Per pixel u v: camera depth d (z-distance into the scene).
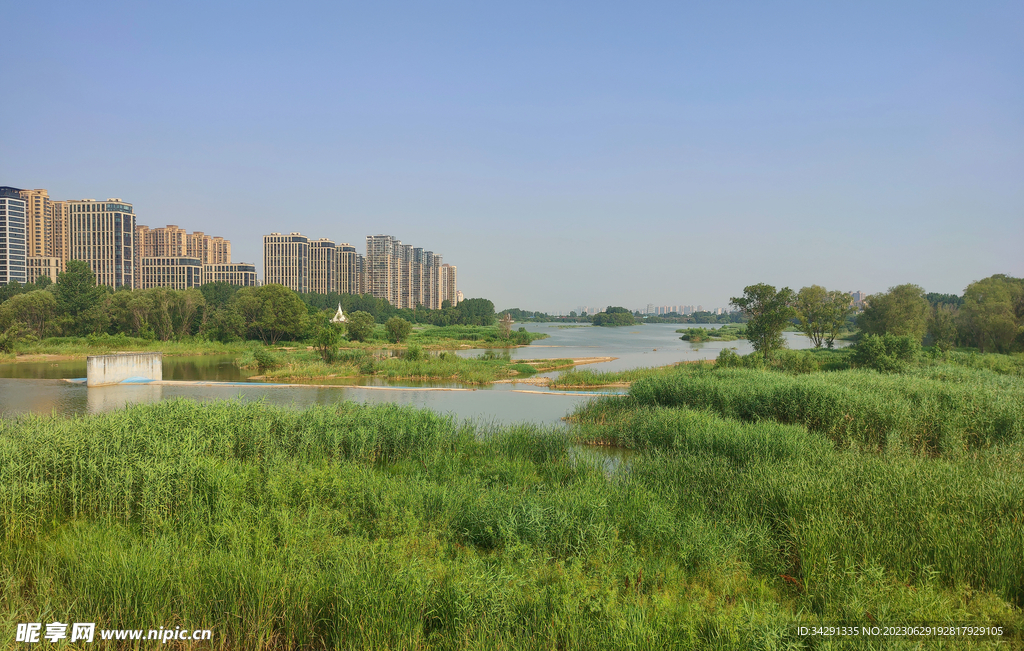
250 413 17.70
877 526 9.45
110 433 14.12
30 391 37.88
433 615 7.60
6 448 12.29
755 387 24.28
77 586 7.90
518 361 64.00
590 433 21.70
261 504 11.21
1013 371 39.12
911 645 6.70
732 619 7.38
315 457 15.77
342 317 104.94
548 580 8.56
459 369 51.19
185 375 49.31
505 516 10.66
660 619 7.17
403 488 12.30
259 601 7.47
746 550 9.80
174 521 10.68
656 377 28.73
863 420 19.81
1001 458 15.18
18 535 9.98
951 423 18.83
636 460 15.91
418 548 9.82
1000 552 8.48
